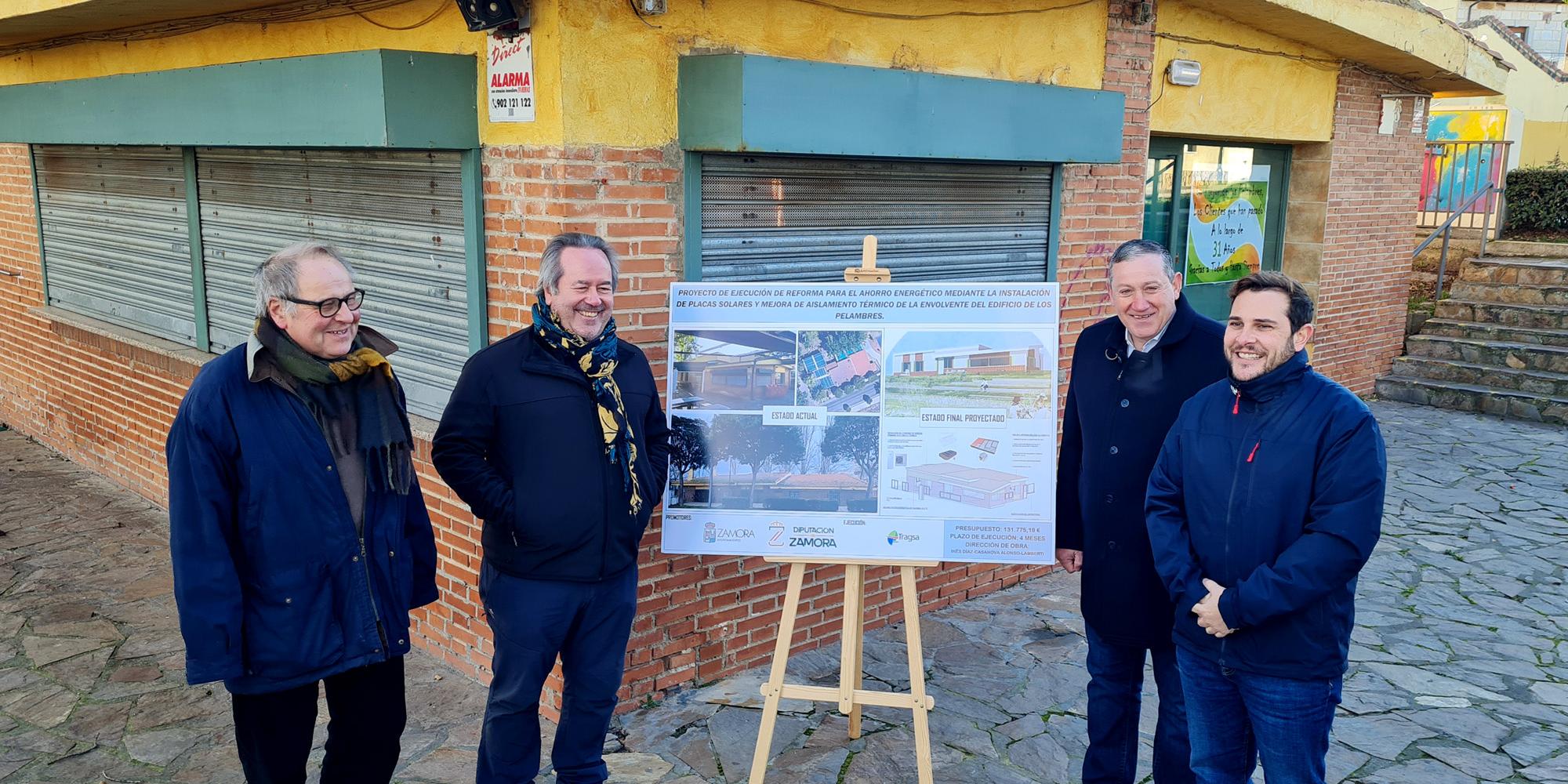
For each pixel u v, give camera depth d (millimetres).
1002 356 3561
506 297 4129
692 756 3955
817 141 4094
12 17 5473
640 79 3896
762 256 4383
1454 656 4836
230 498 2688
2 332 8945
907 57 4660
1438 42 8281
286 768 2883
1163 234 7762
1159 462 3035
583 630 3324
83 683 4609
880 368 3596
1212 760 2959
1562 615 5348
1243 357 2744
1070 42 5383
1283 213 8906
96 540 6426
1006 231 5336
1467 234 12602
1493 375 10094
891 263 4855
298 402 2768
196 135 5133
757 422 3621
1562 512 7031
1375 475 2604
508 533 3188
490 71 3992
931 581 5371
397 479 2928
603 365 3223
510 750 3326
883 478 3584
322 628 2785
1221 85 7164
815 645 4926
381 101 3840
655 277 4043
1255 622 2643
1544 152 16891
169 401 6633
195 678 2604
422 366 4672
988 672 4707
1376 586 5734
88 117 6086
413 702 4402
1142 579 3279
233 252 5859
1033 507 3537
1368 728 4148
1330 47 7988
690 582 4379
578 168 3773
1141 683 3484
